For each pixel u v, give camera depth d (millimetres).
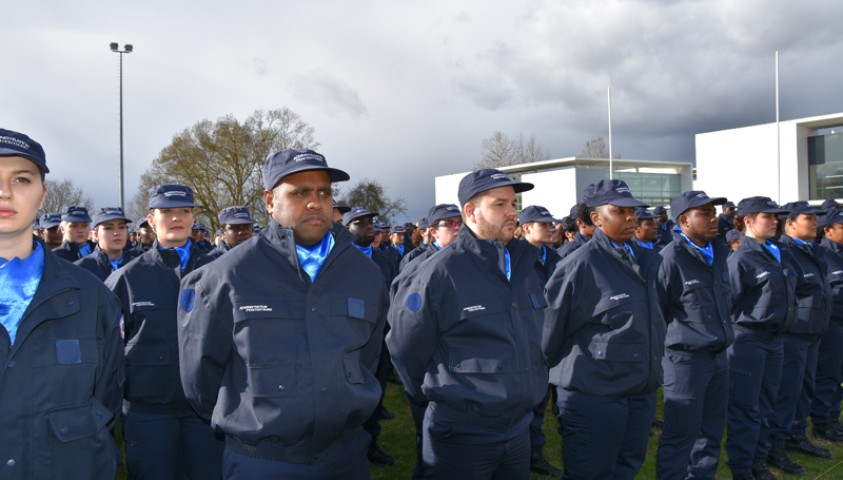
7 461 1716
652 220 5555
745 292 4293
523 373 2668
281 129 35375
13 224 1802
